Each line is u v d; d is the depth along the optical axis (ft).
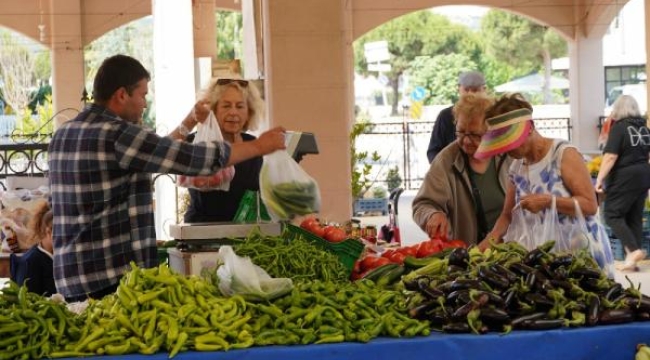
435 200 19.33
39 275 17.87
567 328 12.74
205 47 42.70
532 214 16.93
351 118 79.92
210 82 19.61
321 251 15.31
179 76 35.01
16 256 18.26
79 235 14.75
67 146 14.78
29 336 11.99
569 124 90.94
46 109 89.20
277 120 28.04
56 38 83.71
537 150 17.07
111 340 12.03
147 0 85.81
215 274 13.21
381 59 123.03
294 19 27.96
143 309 12.38
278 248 14.96
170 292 12.58
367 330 12.39
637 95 119.14
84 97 35.70
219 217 19.17
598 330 12.64
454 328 12.60
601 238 16.75
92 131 14.61
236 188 19.26
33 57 116.06
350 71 80.69
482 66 152.05
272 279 12.92
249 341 12.09
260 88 28.81
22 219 23.18
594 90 88.84
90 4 85.40
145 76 15.20
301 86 28.09
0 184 29.04
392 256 16.57
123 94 14.94
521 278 13.28
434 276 14.02
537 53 150.41
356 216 64.28
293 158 17.76
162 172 14.57
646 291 32.22
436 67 152.35
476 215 19.39
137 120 15.39
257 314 12.64
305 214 17.02
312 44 28.04
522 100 17.02
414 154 102.06
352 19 82.79
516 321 12.71
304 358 11.95
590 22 87.66
